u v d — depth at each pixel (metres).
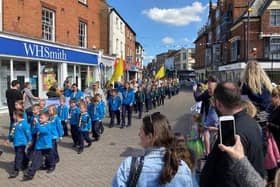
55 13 21.75
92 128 11.12
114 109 14.22
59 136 8.06
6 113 16.80
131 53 54.22
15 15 17.72
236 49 47.38
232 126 2.51
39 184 6.81
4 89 16.92
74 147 10.18
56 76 22.03
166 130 2.77
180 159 2.71
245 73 5.11
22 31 18.30
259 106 4.98
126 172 2.73
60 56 21.98
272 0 42.47
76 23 24.89
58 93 13.70
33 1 19.27
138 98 17.38
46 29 20.91
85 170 7.73
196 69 89.00
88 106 11.19
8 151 9.51
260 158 2.86
